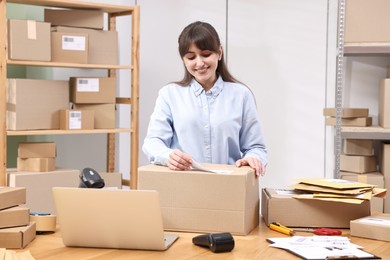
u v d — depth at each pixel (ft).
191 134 7.14
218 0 12.51
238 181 5.32
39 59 10.55
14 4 12.63
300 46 11.84
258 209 5.95
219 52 6.80
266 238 5.24
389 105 9.86
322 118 11.70
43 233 5.43
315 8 11.66
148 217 4.73
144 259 4.58
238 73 12.37
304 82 11.84
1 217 4.98
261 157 6.90
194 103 7.14
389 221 5.40
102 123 11.52
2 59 10.08
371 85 11.22
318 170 11.79
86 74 13.48
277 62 12.04
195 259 4.57
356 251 4.72
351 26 9.92
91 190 4.79
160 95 7.27
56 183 10.62
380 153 10.36
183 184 5.45
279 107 12.07
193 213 5.45
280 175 12.12
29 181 10.26
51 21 11.09
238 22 12.34
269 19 12.06
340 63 9.95
